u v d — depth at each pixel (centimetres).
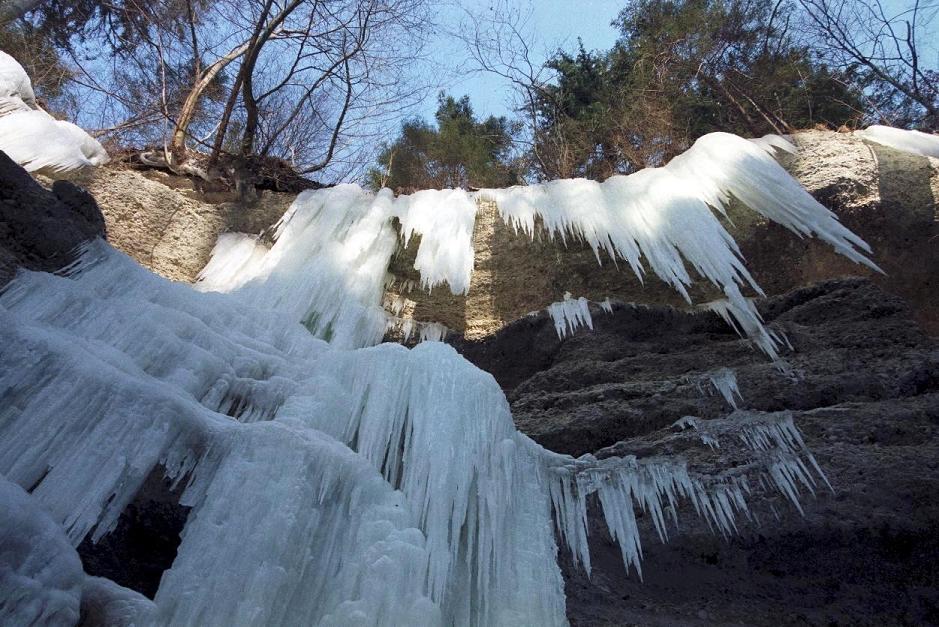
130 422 435
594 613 569
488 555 533
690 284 920
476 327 975
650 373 827
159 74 1504
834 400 716
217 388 554
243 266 1010
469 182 1783
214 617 395
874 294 835
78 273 607
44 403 423
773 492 620
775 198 926
